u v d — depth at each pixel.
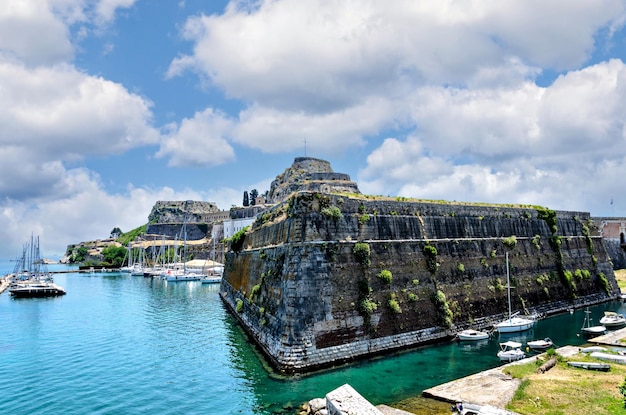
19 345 49.94
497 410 24.50
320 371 35.06
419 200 53.25
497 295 52.78
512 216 60.41
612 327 50.75
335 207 40.84
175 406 30.81
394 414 26.20
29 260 140.00
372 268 41.50
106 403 31.84
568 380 30.64
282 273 39.88
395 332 41.03
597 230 76.62
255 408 29.38
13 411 30.77
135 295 97.50
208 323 60.41
